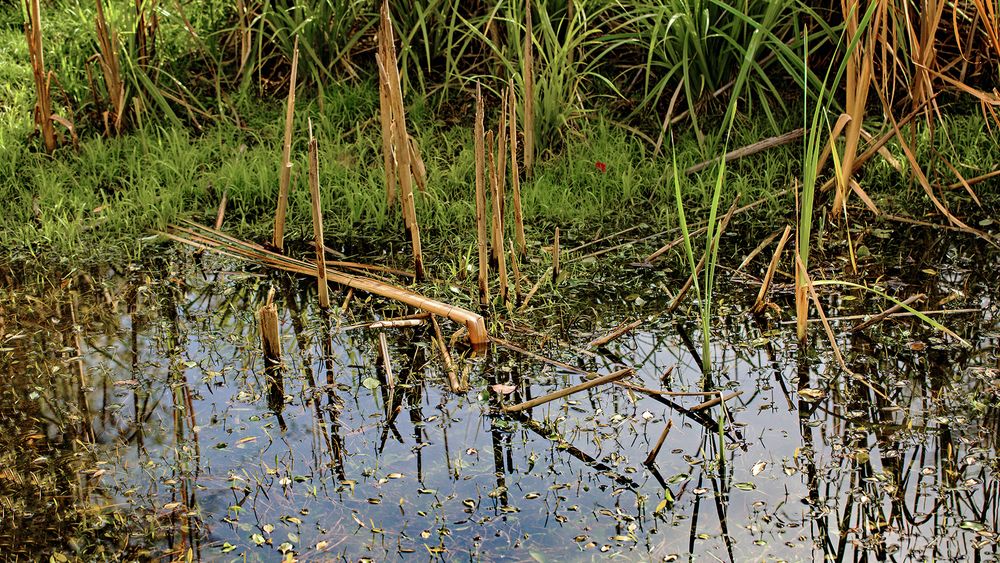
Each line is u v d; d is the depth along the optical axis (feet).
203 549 9.87
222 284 15.24
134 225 16.65
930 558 9.57
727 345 13.34
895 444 11.23
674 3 18.01
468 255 15.23
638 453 11.31
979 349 12.87
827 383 12.42
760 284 14.73
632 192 17.62
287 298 14.89
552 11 20.04
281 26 20.95
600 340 13.38
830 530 10.02
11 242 16.29
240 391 12.56
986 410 11.66
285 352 13.47
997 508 10.17
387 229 16.88
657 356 13.19
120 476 10.96
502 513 10.34
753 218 16.62
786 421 11.75
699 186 17.40
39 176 17.85
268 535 10.05
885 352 12.93
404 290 14.32
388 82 15.48
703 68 18.75
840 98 18.90
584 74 19.61
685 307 14.28
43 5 24.54
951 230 15.93
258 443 11.55
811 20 19.29
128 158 18.47
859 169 17.51
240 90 20.57
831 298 14.25
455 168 17.97
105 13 22.25
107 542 9.96
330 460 11.23
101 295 14.88
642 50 20.39
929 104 16.66
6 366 13.03
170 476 10.96
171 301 14.75
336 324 14.11
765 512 10.28
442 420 11.98
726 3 18.40
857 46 14.99
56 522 10.24
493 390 12.48
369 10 21.08
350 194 17.19
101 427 11.80
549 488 10.73
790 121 18.76
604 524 10.16
